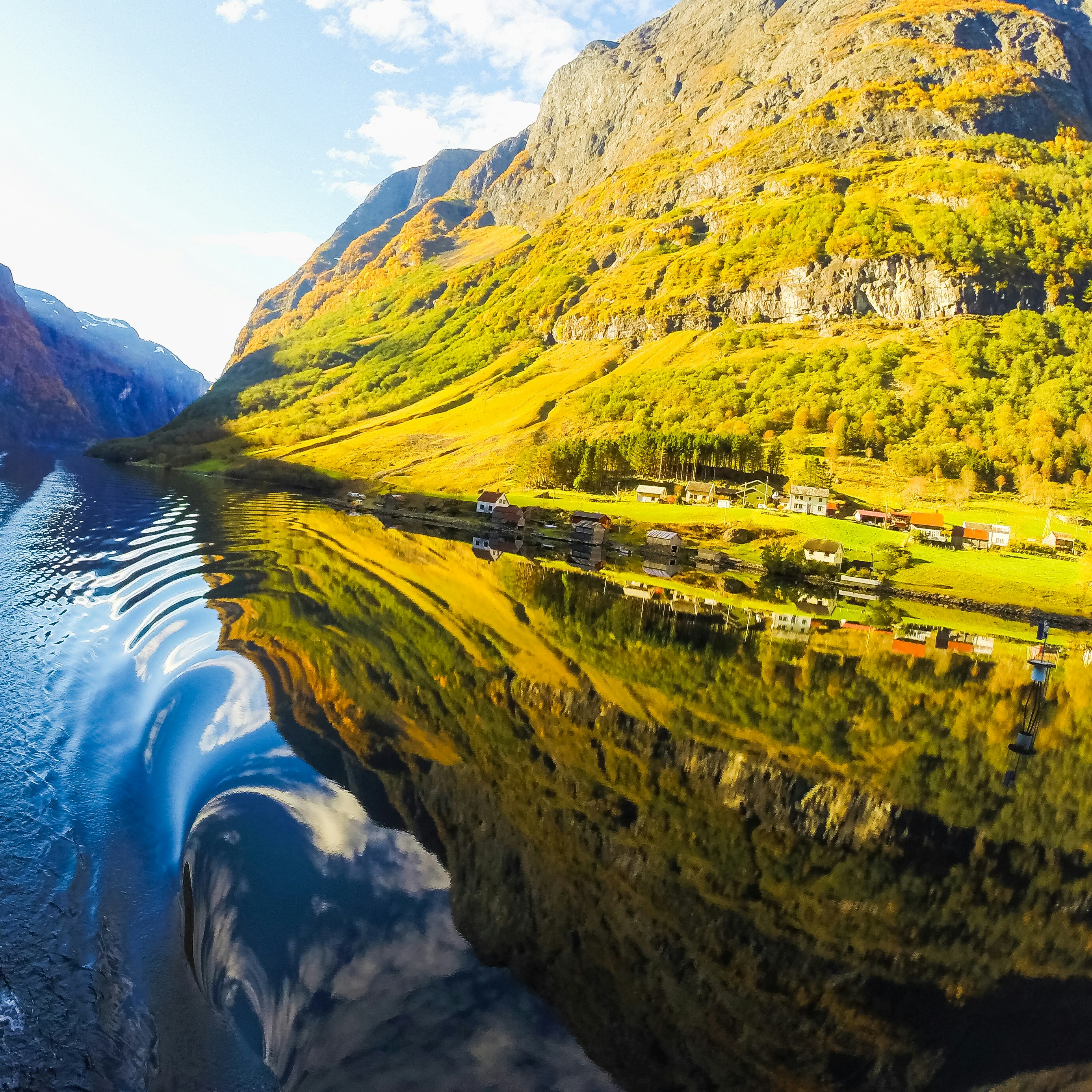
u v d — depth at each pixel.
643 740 27.58
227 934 13.23
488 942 14.13
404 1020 11.93
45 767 19.89
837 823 22.75
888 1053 12.56
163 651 30.03
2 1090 10.39
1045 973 15.59
